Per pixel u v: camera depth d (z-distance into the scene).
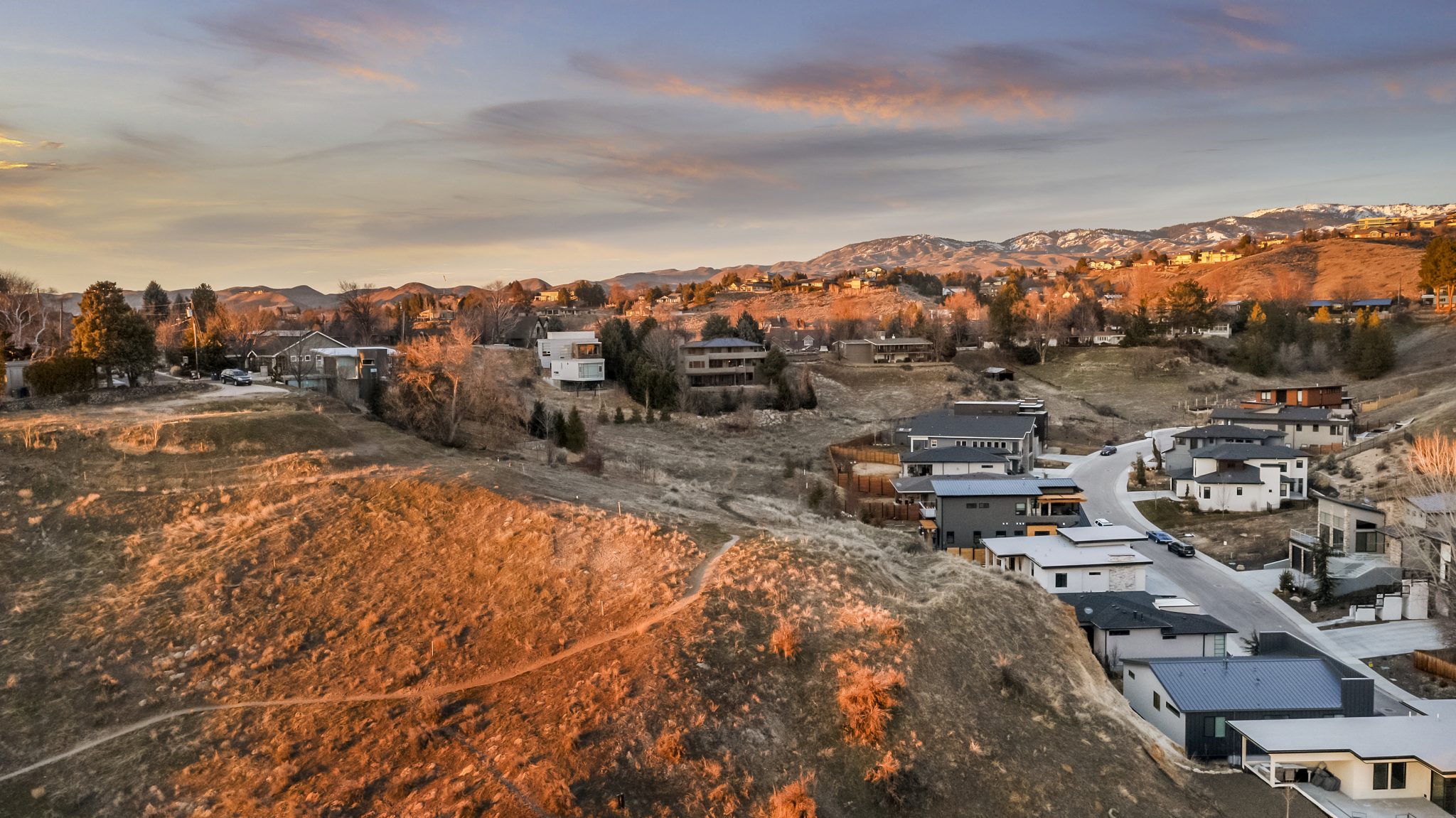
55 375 54.38
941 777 26.61
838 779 26.06
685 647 29.80
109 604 32.28
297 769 24.45
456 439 59.59
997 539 55.31
